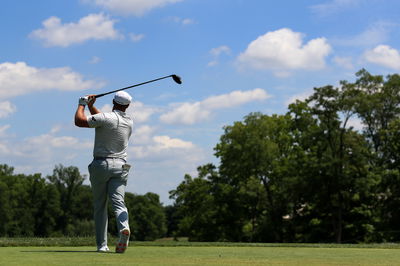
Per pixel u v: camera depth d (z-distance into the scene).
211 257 6.41
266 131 52.59
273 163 50.53
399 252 8.50
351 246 13.62
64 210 84.81
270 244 13.80
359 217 44.69
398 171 43.44
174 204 62.00
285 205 51.88
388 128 47.34
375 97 46.34
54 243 10.61
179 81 8.24
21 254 6.40
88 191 87.94
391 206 45.19
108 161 7.20
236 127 52.72
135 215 100.75
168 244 12.04
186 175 60.12
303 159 46.12
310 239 47.31
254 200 53.66
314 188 44.88
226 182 56.25
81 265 4.82
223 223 55.44
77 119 7.12
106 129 7.21
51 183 85.12
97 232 7.42
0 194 76.69
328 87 44.16
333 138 45.34
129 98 7.50
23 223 78.50
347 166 43.47
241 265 5.27
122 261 5.40
